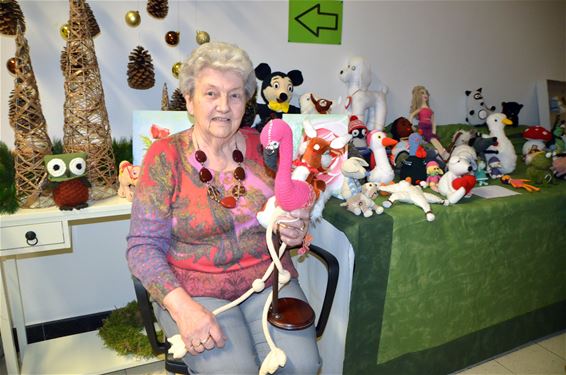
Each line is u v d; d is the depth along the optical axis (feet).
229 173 3.32
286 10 5.10
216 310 2.95
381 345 4.07
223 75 3.03
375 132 4.57
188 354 2.94
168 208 3.09
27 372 4.23
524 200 4.41
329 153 3.13
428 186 4.70
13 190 3.59
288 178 2.69
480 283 4.40
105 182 3.92
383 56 5.83
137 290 2.98
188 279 3.16
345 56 5.57
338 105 5.57
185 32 4.72
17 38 3.37
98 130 3.86
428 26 6.04
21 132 3.54
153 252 2.97
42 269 4.83
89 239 4.96
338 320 4.04
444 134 6.15
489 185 4.97
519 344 5.00
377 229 3.70
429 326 4.25
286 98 4.59
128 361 4.42
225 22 4.85
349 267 3.77
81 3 3.61
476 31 6.44
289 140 2.68
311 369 2.98
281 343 3.02
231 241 3.22
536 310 4.95
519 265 4.59
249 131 3.68
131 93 4.66
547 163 4.91
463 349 4.57
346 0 5.39
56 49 4.26
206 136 3.25
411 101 6.16
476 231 4.19
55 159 3.43
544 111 7.15
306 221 2.95
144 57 4.37
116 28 4.43
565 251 4.88
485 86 6.78
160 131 4.17
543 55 7.17
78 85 3.70
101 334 4.69
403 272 3.94
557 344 5.17
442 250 4.06
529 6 6.79
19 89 3.46
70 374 4.21
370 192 4.11
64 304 5.03
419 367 4.36
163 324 3.18
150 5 4.35
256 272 3.28
